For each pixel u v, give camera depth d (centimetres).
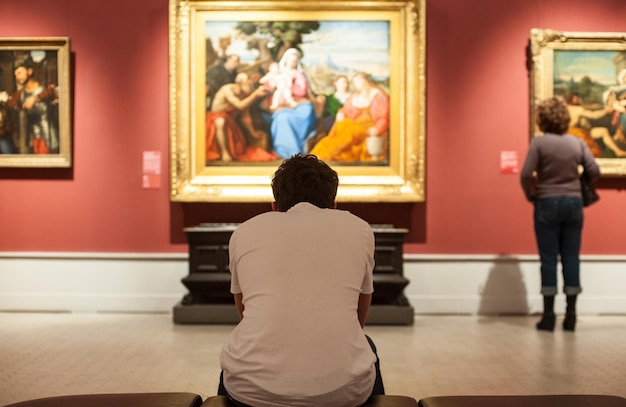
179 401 230
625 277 695
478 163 694
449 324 640
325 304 230
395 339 571
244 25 684
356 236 247
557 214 591
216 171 686
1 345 542
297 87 685
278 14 683
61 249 702
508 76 693
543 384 429
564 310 690
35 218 702
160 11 695
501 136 695
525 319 668
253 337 228
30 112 690
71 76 696
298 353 223
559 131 601
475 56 692
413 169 679
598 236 698
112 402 229
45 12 696
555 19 692
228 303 642
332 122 686
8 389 415
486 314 692
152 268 697
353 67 684
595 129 689
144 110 697
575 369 466
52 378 442
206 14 682
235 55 684
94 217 699
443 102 694
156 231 698
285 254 238
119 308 696
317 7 682
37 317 670
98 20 695
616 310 693
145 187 698
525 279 692
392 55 684
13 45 686
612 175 687
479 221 695
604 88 688
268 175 686
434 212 694
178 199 677
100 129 698
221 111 685
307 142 687
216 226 663
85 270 700
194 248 640
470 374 454
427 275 694
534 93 682
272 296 232
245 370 226
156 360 493
